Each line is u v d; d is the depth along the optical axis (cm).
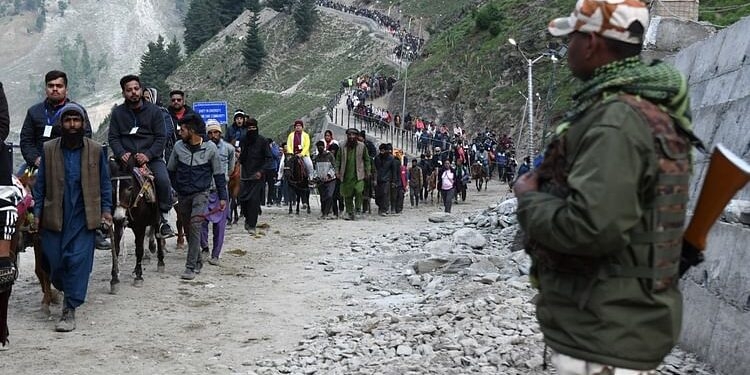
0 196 625
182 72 13462
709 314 610
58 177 770
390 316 816
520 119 5219
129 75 965
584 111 301
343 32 12538
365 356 677
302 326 824
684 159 289
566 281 294
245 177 1588
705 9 2330
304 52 12356
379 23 12281
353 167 1975
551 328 301
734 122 707
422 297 948
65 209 775
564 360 297
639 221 284
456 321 762
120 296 944
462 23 7619
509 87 5706
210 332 795
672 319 288
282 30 12975
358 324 799
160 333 785
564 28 316
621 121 281
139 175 938
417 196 2673
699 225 305
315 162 1988
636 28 301
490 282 955
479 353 648
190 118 1062
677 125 296
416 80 6875
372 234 1661
